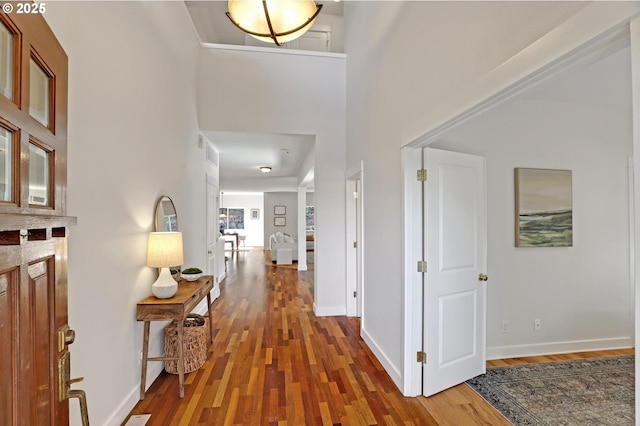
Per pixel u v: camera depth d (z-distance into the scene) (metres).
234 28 5.50
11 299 0.73
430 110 1.99
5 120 0.72
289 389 2.46
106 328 1.91
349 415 2.14
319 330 3.78
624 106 3.14
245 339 3.49
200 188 4.19
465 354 2.57
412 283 2.37
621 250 3.16
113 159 1.99
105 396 1.89
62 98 1.06
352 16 4.01
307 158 5.66
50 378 0.95
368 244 3.34
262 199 14.73
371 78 3.22
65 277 1.06
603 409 2.21
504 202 2.97
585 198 3.10
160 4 2.78
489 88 1.44
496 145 2.94
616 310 3.17
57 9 1.47
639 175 0.83
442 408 2.22
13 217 0.69
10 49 0.77
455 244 2.49
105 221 1.90
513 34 1.31
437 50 1.92
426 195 2.36
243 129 4.21
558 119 3.05
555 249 3.06
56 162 1.01
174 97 3.16
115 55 2.01
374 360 2.97
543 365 2.83
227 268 8.41
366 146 3.41
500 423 2.06
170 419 2.10
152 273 2.61
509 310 2.99
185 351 2.71
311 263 9.35
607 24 0.93
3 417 0.70
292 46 5.27
